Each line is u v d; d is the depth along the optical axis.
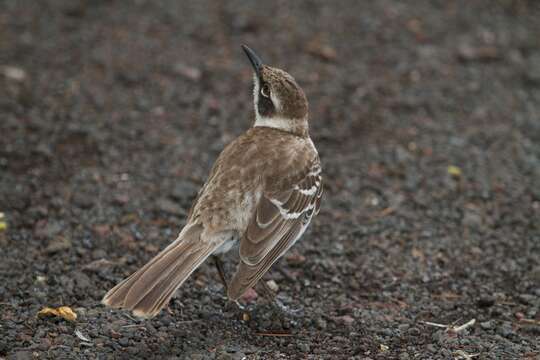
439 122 15.45
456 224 12.48
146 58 16.92
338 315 10.15
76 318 9.47
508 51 17.97
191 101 15.57
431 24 18.86
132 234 11.70
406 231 12.23
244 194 9.39
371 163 14.04
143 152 13.98
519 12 19.75
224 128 14.85
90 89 15.77
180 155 13.94
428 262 11.49
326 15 18.95
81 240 11.44
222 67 16.72
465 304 10.53
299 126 10.49
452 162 14.16
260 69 10.66
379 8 19.39
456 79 16.88
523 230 12.34
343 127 15.07
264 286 10.06
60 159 13.59
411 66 17.19
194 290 10.50
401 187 13.39
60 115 14.84
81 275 10.47
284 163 9.77
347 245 11.83
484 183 13.57
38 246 11.22
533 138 15.04
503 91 16.58
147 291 8.37
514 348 9.31
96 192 12.71
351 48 17.70
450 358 9.05
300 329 9.78
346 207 12.80
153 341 9.12
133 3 19.11
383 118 15.45
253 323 9.86
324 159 14.09
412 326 9.92
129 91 15.84
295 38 17.86
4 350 8.72
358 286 10.89
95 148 14.00
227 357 8.81
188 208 12.54
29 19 18.06
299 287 10.82
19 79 15.88
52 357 8.59
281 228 9.44
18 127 14.30
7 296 9.91
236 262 11.30
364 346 9.34
